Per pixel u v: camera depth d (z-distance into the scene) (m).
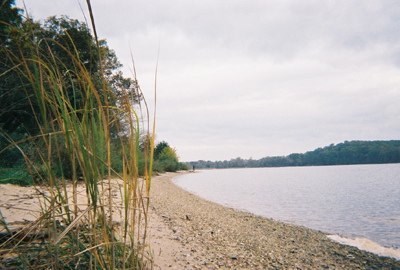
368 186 28.61
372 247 6.34
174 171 53.09
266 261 4.29
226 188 26.03
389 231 8.27
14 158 9.20
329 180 40.25
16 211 3.20
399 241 6.97
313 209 12.95
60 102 1.61
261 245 5.46
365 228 8.73
